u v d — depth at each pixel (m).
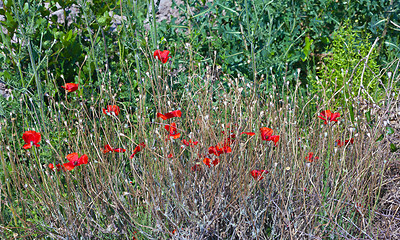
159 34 4.17
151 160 2.74
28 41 2.83
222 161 2.46
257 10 4.09
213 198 2.47
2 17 4.51
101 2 4.44
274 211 2.55
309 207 2.52
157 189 2.52
